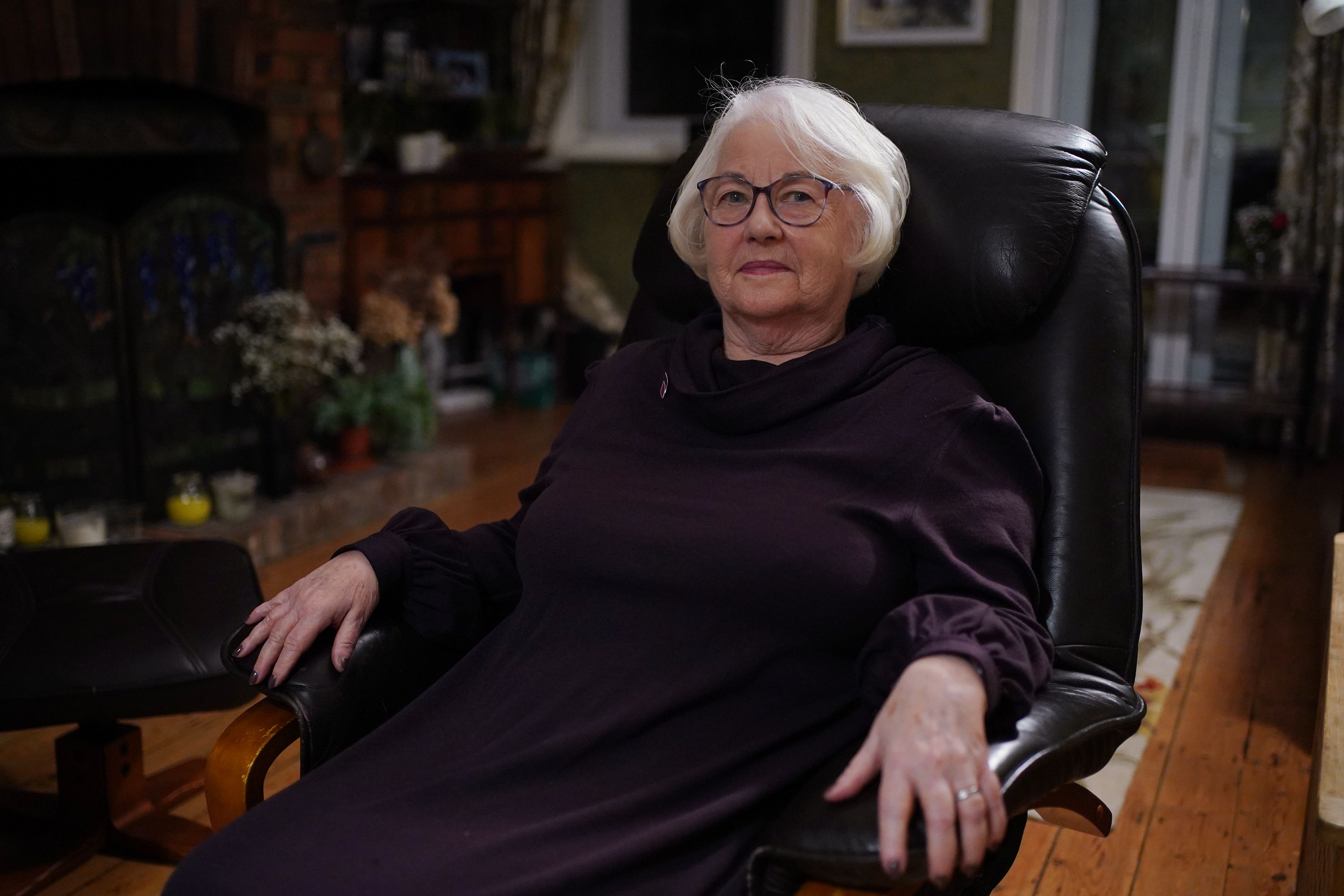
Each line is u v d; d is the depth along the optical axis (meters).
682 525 1.24
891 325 1.38
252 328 3.37
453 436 4.80
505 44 5.47
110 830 1.92
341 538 3.52
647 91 5.69
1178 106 4.85
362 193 4.33
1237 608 3.04
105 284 2.98
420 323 4.14
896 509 1.20
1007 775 0.97
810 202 1.31
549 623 1.29
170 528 3.12
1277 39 4.70
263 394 3.38
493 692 1.27
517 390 5.35
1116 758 2.25
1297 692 2.54
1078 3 4.92
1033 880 1.86
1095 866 1.90
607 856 1.03
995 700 1.00
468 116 5.32
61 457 2.96
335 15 3.70
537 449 4.61
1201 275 4.57
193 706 1.71
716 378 1.38
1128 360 1.37
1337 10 2.19
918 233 1.39
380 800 1.13
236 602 1.86
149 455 3.13
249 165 3.56
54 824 1.94
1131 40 4.89
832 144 1.31
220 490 3.23
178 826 1.95
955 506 1.21
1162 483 4.30
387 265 4.14
